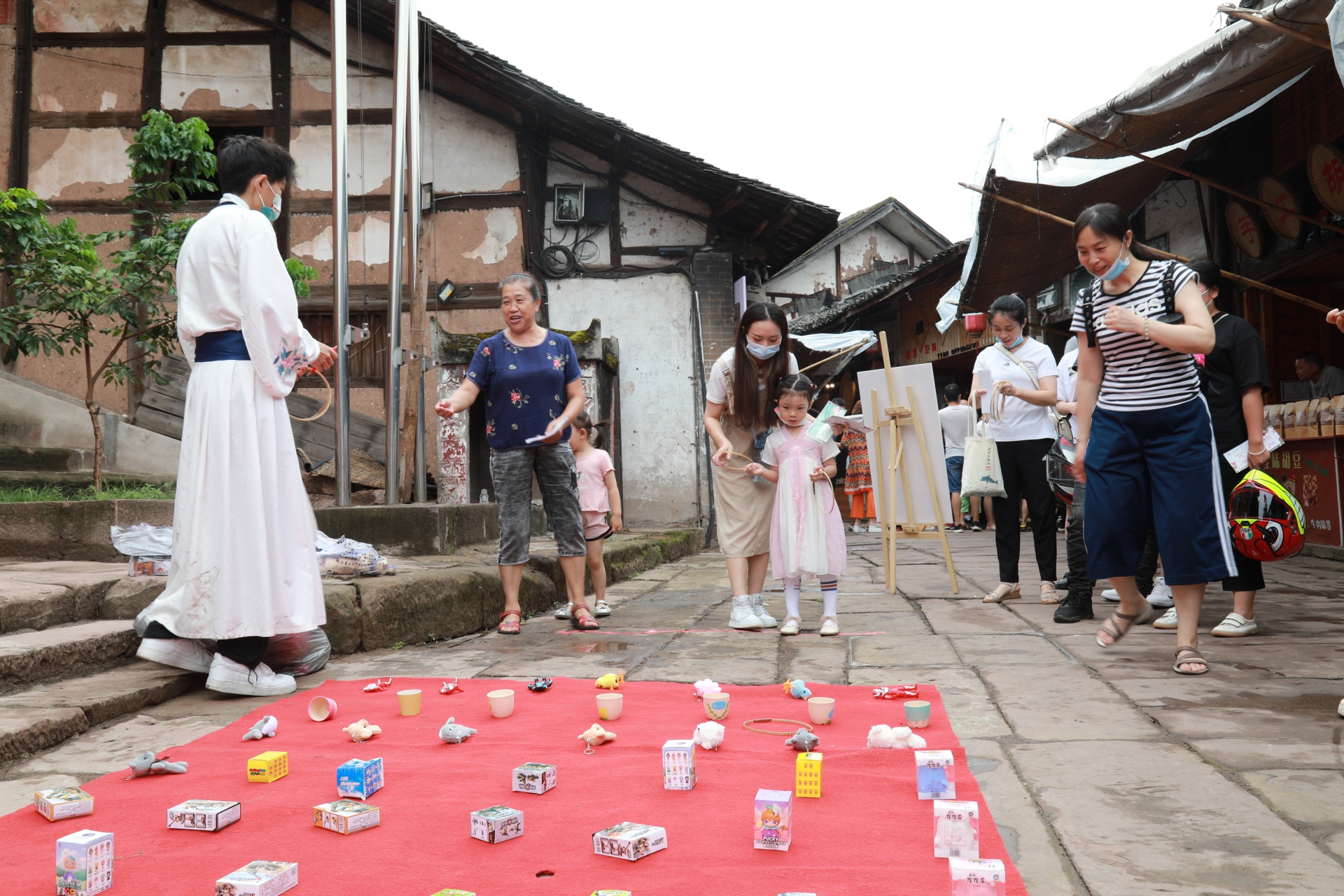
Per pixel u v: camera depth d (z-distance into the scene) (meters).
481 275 11.38
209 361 3.43
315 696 3.42
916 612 5.17
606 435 10.57
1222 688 3.20
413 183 7.73
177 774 2.46
